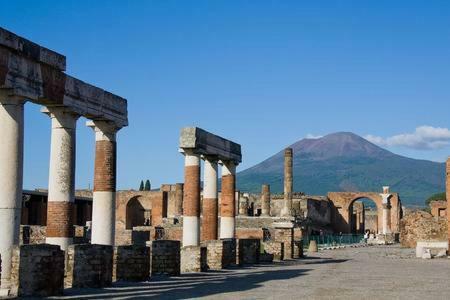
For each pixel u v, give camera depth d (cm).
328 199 10844
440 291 2289
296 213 8712
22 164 2234
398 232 10444
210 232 4041
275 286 2427
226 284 2508
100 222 2883
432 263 4178
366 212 13450
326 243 7662
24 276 1991
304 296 2080
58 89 2472
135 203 9262
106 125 2902
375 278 2850
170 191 9156
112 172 2923
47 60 2384
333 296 2086
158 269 2919
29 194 6669
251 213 9456
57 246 2067
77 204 7869
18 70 2239
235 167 4338
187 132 3684
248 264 3909
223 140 4088
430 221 6694
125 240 4862
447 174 5141
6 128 2214
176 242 2970
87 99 2692
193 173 3700
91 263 2334
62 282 2095
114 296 2048
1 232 2155
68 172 2580
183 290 2261
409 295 2139
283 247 4591
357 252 6112
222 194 4291
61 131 2580
